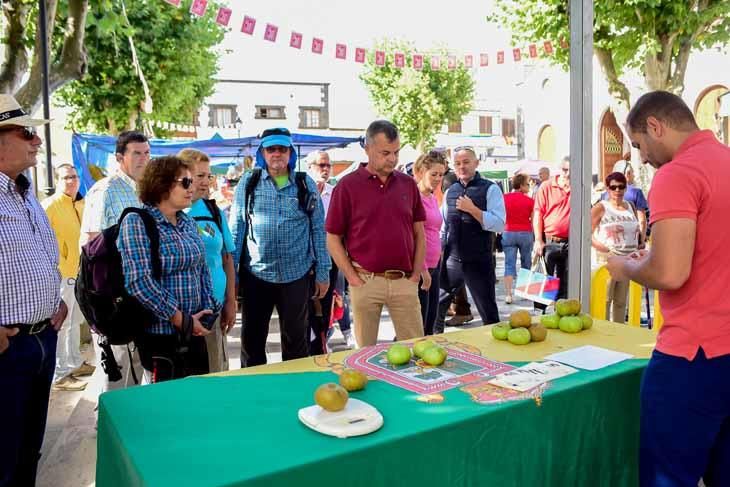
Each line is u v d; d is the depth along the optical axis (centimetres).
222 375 218
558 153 2098
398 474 160
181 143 1081
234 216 389
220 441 159
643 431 202
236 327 687
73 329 491
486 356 238
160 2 1199
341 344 602
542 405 190
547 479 195
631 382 217
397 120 2589
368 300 351
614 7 930
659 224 187
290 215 384
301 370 223
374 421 165
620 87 1066
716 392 187
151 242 272
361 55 602
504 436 181
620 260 212
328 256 407
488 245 499
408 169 1109
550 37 979
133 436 164
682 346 190
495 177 1919
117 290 270
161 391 201
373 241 347
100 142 981
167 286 280
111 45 1155
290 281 387
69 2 610
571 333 274
